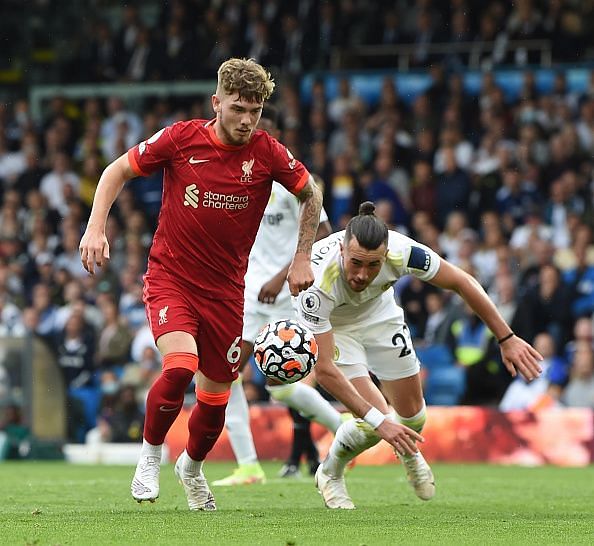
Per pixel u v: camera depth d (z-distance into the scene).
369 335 22.19
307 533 16.97
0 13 75.75
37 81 74.38
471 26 65.00
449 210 57.88
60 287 57.81
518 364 20.84
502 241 53.81
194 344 19.52
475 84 61.59
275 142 20.09
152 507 22.14
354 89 64.00
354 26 67.19
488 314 20.81
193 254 19.70
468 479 33.97
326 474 22.61
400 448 20.12
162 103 68.25
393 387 22.67
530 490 29.00
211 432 20.64
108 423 48.25
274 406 44.50
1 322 56.84
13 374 46.81
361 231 19.34
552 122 59.16
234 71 19.02
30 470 38.47
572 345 49.25
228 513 20.56
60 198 65.94
